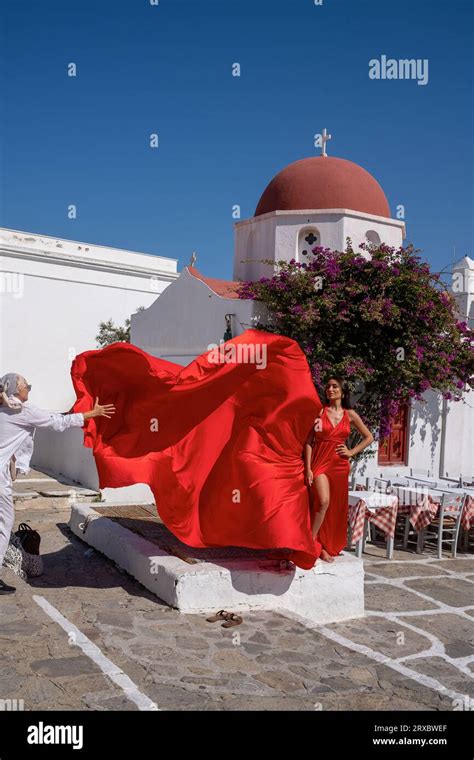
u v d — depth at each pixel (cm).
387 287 964
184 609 544
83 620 517
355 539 840
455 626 606
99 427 580
